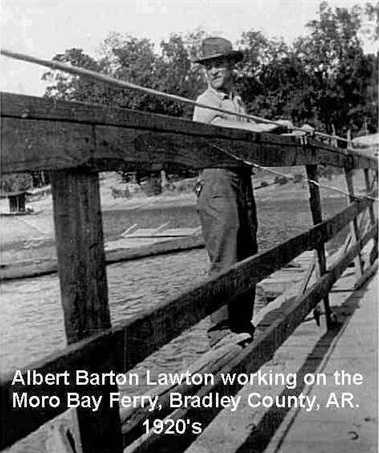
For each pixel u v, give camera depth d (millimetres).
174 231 10453
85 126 1592
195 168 2301
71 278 1598
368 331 4227
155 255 8805
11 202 6840
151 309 1933
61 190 1589
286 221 10430
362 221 6305
